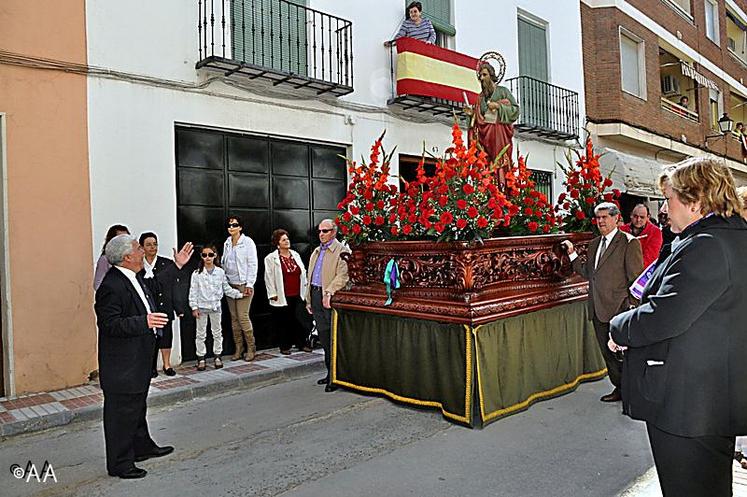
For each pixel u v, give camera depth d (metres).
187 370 6.56
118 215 6.32
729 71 19.14
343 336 5.84
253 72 7.14
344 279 5.94
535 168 11.45
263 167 7.68
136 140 6.46
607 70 12.99
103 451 4.43
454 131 5.13
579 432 4.51
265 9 7.66
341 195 8.54
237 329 7.07
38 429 4.96
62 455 4.36
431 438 4.43
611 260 5.04
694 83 17.20
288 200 7.93
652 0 14.64
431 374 4.97
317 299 6.18
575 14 12.52
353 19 8.59
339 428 4.73
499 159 5.46
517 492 3.48
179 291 6.59
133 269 3.92
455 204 4.79
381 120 8.93
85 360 6.07
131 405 3.83
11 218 5.64
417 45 8.83
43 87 5.84
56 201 5.91
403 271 5.27
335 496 3.48
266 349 7.73
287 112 7.77
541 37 11.79
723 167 2.32
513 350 4.96
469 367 4.60
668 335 2.18
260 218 7.63
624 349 2.49
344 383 5.83
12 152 5.65
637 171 12.52
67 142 5.98
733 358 2.14
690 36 16.42
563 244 5.69
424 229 5.16
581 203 6.41
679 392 2.17
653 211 13.93
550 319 5.45
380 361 5.46
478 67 6.29
